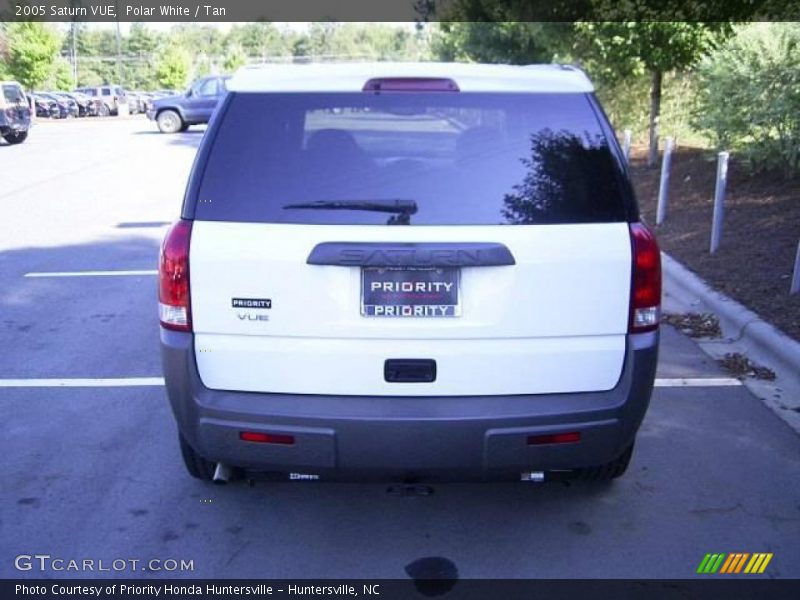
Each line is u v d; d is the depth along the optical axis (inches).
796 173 402.9
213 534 147.7
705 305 273.9
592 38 509.4
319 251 123.2
